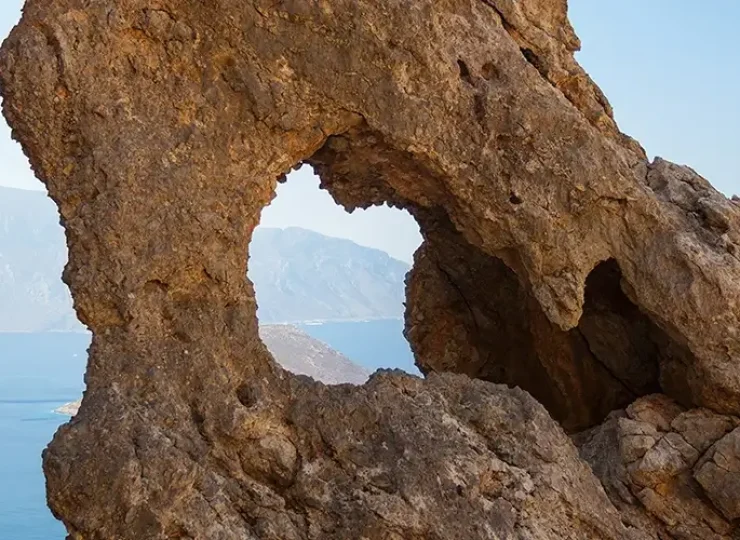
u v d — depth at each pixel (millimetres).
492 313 13445
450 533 7633
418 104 9094
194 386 7711
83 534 6660
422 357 13930
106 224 7449
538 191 9758
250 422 7711
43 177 7797
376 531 7492
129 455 6738
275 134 8633
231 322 8195
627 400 12109
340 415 8078
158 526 6734
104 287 7484
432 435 8125
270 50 8508
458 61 9562
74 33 7711
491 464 8203
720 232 10492
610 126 11375
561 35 11289
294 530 7539
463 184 9594
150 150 7797
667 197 10719
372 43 8812
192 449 7242
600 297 11781
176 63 8234
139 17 8070
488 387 9023
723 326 10000
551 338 12211
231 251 8289
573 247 9938
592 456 10516
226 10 8328
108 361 7434
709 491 9672
